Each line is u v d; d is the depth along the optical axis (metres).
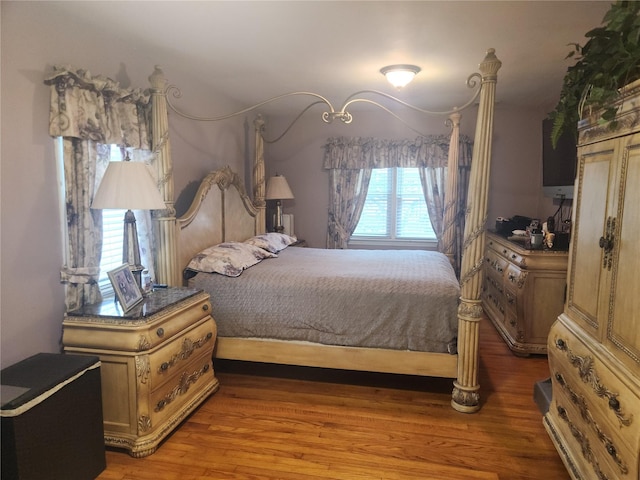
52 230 2.34
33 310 2.25
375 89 4.25
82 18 2.45
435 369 2.91
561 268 3.63
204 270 3.31
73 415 1.99
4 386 1.82
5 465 1.69
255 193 4.90
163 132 2.95
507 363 3.62
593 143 1.90
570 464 1.99
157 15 2.41
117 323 2.28
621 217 1.62
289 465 2.27
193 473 2.20
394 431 2.59
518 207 5.32
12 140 2.10
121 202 2.38
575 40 2.80
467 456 2.34
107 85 2.51
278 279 3.17
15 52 2.10
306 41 2.83
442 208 5.41
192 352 2.70
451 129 4.85
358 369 3.01
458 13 2.37
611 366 1.63
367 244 5.81
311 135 5.76
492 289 4.72
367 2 2.24
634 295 1.51
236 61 3.29
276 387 3.17
